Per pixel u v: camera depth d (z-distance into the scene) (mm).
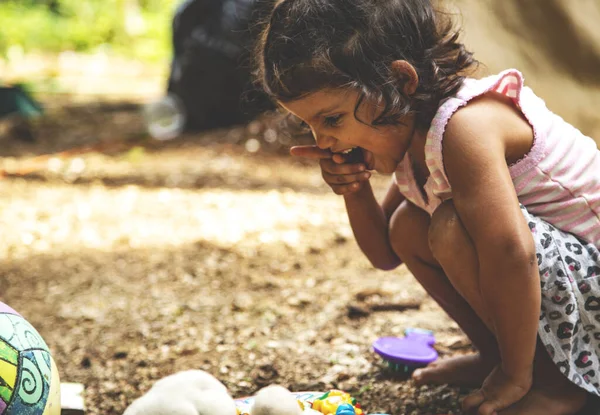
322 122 2344
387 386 2859
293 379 2967
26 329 1984
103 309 3902
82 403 2594
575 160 2406
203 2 8508
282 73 2275
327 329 3518
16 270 4586
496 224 2168
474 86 2338
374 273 4402
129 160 7637
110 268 4594
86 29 20344
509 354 2260
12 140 8820
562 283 2277
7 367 1870
